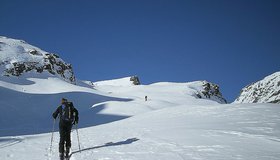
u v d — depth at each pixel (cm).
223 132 1231
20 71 7694
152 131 1453
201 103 8806
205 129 1342
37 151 1031
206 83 17325
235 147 945
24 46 9938
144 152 927
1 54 8256
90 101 5753
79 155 938
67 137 987
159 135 1267
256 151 886
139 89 12588
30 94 5603
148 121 2170
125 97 7244
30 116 4134
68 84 7844
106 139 1302
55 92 6419
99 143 1193
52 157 934
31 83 7138
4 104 4447
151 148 988
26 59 8569
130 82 18862
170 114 2439
